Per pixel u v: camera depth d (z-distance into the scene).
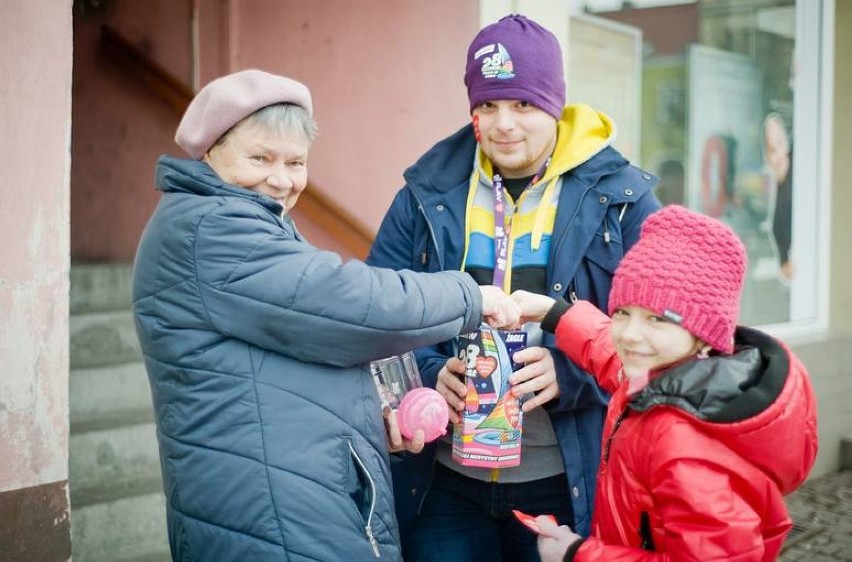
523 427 2.10
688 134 5.19
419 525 2.22
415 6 3.93
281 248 1.62
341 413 1.66
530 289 2.10
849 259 5.81
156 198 4.90
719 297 1.49
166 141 4.84
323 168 4.37
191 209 1.63
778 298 5.71
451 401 1.97
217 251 1.60
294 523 1.59
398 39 4.01
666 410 1.49
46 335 2.22
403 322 1.66
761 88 5.57
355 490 1.68
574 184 2.11
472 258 2.15
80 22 4.91
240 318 1.61
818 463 5.34
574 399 2.01
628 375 1.57
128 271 4.59
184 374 1.64
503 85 2.04
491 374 1.90
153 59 4.83
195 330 1.63
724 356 1.51
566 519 2.12
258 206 1.67
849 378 5.59
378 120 4.13
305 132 1.74
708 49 5.25
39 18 2.16
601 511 1.64
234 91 1.67
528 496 2.12
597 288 2.11
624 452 1.56
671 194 5.12
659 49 4.98
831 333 5.76
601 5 4.61
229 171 1.72
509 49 2.03
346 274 1.62
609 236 2.08
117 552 3.29
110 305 4.48
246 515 1.60
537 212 2.12
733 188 5.46
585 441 2.11
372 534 1.67
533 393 2.06
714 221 1.53
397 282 1.69
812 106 5.88
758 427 1.40
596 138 2.15
